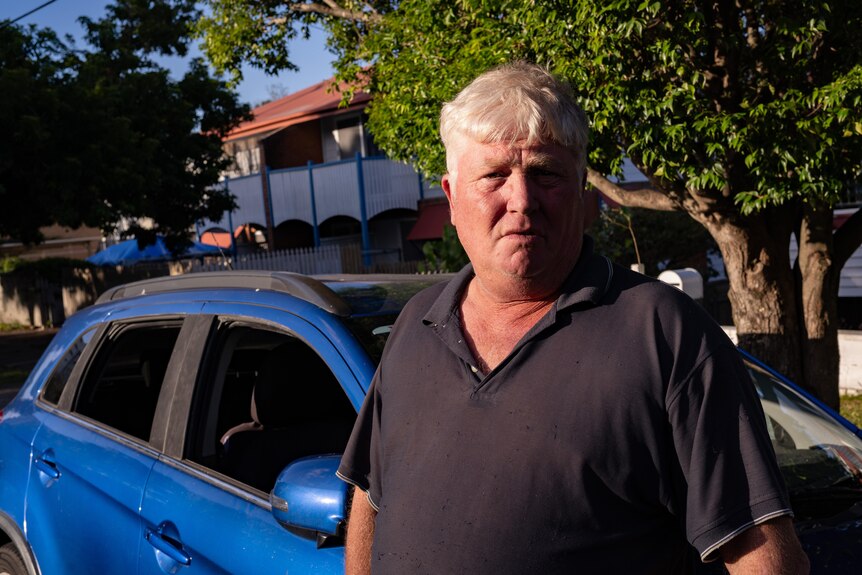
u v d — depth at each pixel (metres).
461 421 1.51
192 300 2.95
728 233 6.11
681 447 1.36
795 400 2.77
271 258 19.62
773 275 6.17
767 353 6.23
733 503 1.31
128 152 16.17
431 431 1.54
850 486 2.33
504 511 1.42
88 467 2.98
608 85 5.04
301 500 1.98
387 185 23.23
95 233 36.25
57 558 3.00
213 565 2.31
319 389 2.96
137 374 3.68
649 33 5.21
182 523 2.47
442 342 1.62
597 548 1.40
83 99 15.55
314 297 2.53
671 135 4.99
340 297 2.60
